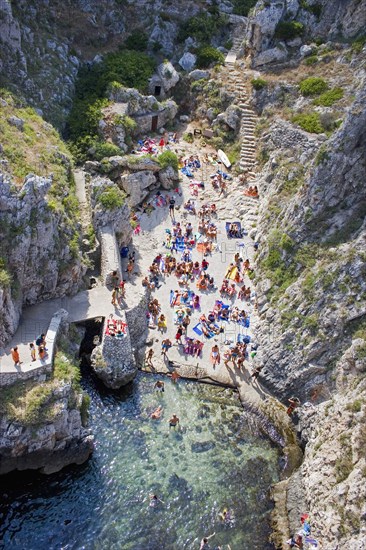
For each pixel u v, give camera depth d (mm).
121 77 65000
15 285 39469
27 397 35250
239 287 49219
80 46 67062
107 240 47188
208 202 57375
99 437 38125
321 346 40000
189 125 67625
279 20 65562
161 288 48344
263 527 34406
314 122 54969
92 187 49281
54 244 41812
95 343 42156
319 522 32781
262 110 62031
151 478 36219
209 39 72000
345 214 43656
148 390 41406
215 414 40531
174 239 52844
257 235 52469
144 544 32969
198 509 34906
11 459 35250
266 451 38781
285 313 43062
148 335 44719
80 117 59312
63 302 43344
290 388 41406
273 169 55500
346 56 60094
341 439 34656
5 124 47094
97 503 34688
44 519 33531
